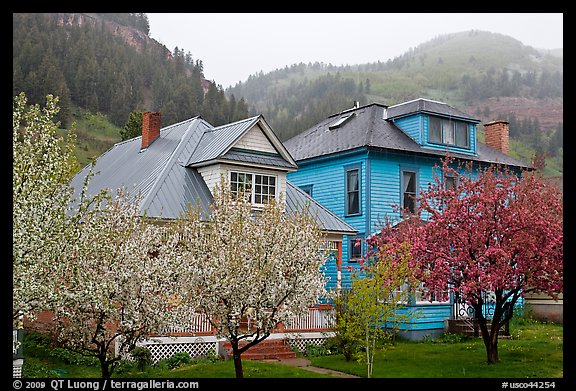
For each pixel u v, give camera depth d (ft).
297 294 42.01
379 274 48.42
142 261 38.24
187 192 65.31
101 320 37.83
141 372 48.73
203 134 76.89
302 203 72.95
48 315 54.60
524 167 87.92
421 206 52.31
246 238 42.16
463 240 47.16
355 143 78.95
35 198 32.50
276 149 70.79
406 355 57.41
